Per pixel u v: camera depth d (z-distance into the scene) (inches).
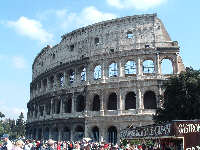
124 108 3619.6
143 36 3818.9
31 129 5083.7
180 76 2783.0
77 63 4153.5
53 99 4443.9
